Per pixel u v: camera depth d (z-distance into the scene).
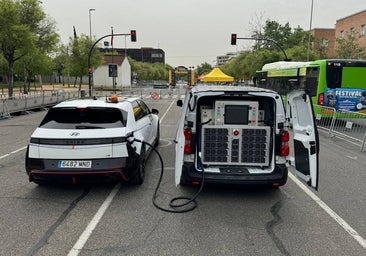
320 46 42.78
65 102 5.83
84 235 3.95
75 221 4.34
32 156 5.12
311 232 4.08
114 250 3.61
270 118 5.27
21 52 27.91
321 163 7.71
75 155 5.04
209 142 5.23
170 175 6.44
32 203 4.96
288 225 4.27
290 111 5.08
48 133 5.13
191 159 5.08
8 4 25.64
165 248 3.66
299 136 4.92
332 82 13.48
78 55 42.00
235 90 5.00
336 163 7.73
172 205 4.90
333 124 11.85
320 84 13.57
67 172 5.01
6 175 6.38
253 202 5.08
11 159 7.70
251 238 3.91
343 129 11.54
